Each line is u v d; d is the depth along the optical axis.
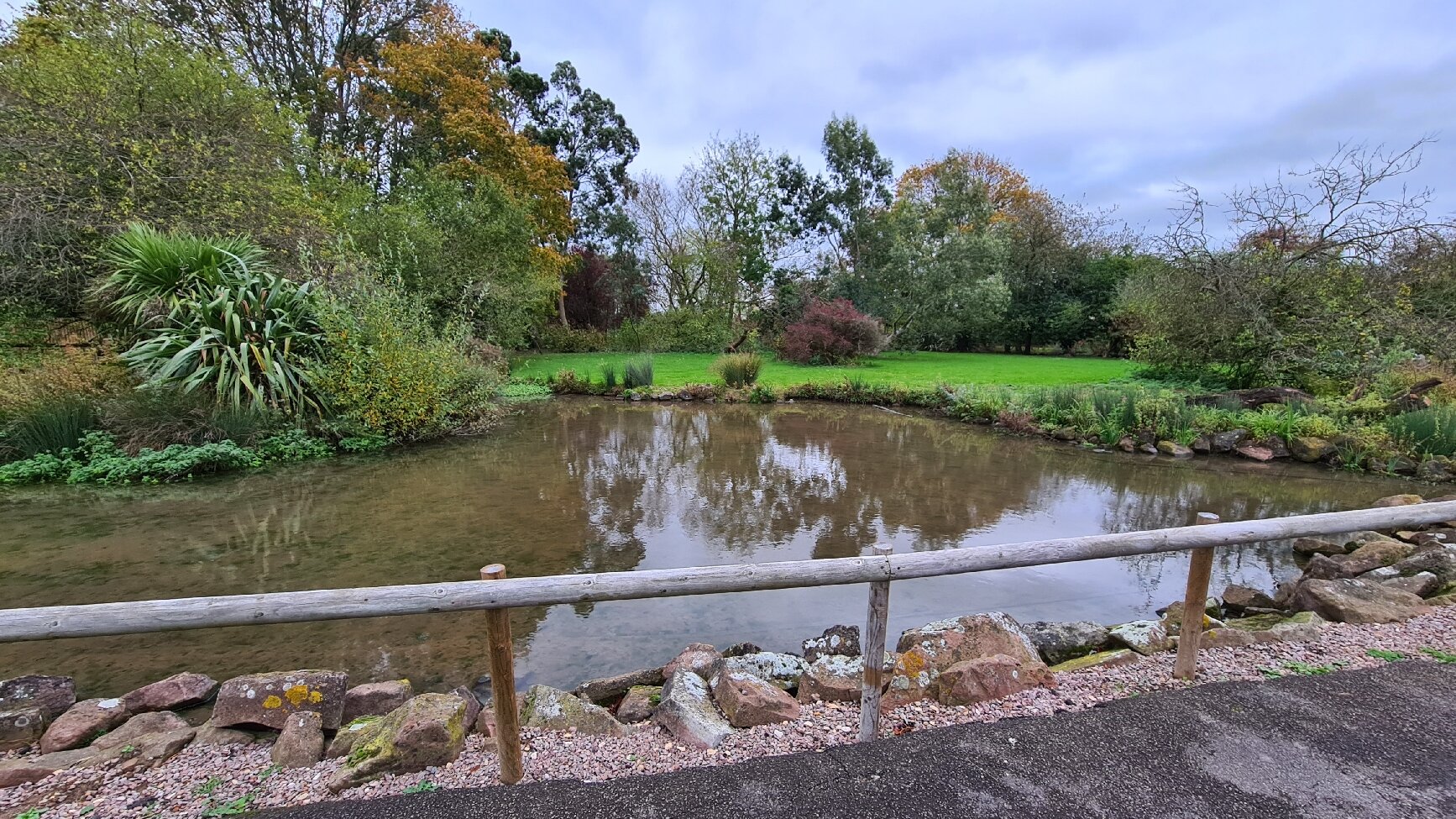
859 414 11.00
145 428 5.98
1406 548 3.86
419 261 12.88
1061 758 1.89
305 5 15.65
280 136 9.80
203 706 2.50
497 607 1.71
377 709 2.36
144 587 3.54
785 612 3.36
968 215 22.83
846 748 1.96
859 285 21.78
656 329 22.55
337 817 1.67
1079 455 7.67
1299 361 9.42
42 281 7.18
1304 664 2.48
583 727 2.20
